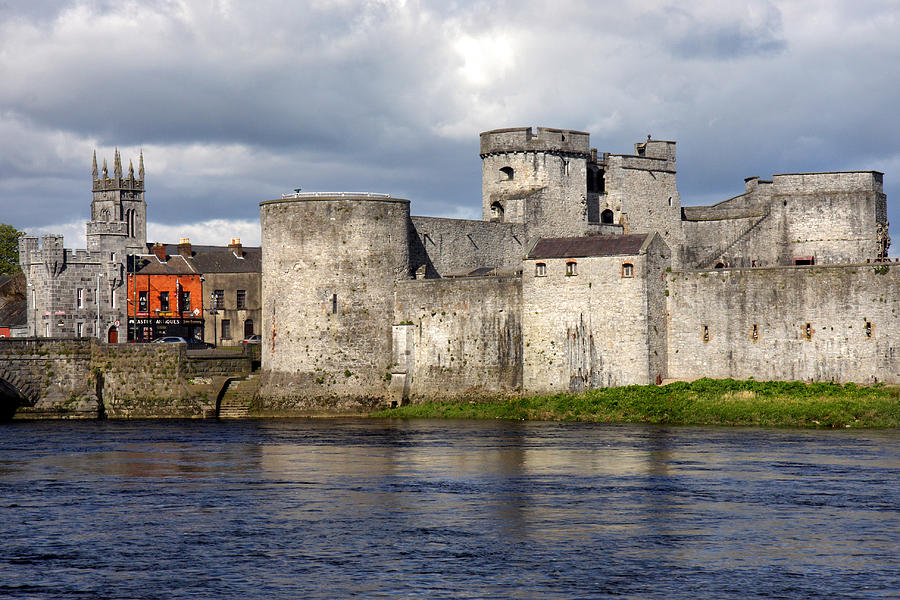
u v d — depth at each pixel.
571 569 64.06
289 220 154.38
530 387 146.88
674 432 119.81
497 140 179.75
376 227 153.62
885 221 182.00
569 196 179.62
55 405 155.88
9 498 83.81
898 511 76.69
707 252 187.38
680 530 72.00
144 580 62.66
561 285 144.88
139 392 157.62
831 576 62.72
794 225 181.12
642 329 140.38
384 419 146.50
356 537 70.88
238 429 133.75
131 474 94.75
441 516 76.44
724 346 139.88
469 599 59.34
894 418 121.94
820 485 85.50
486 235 168.00
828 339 134.00
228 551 67.94
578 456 101.88
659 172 191.25
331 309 153.00
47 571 64.44
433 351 152.62
